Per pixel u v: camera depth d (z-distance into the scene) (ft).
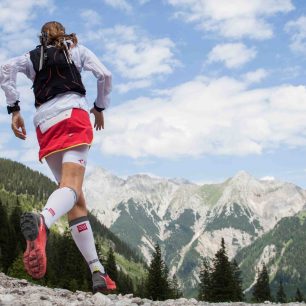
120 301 17.11
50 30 16.21
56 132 15.19
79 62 16.16
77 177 14.94
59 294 19.95
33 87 16.03
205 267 292.81
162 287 300.81
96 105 17.17
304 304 26.12
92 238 16.46
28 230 12.44
